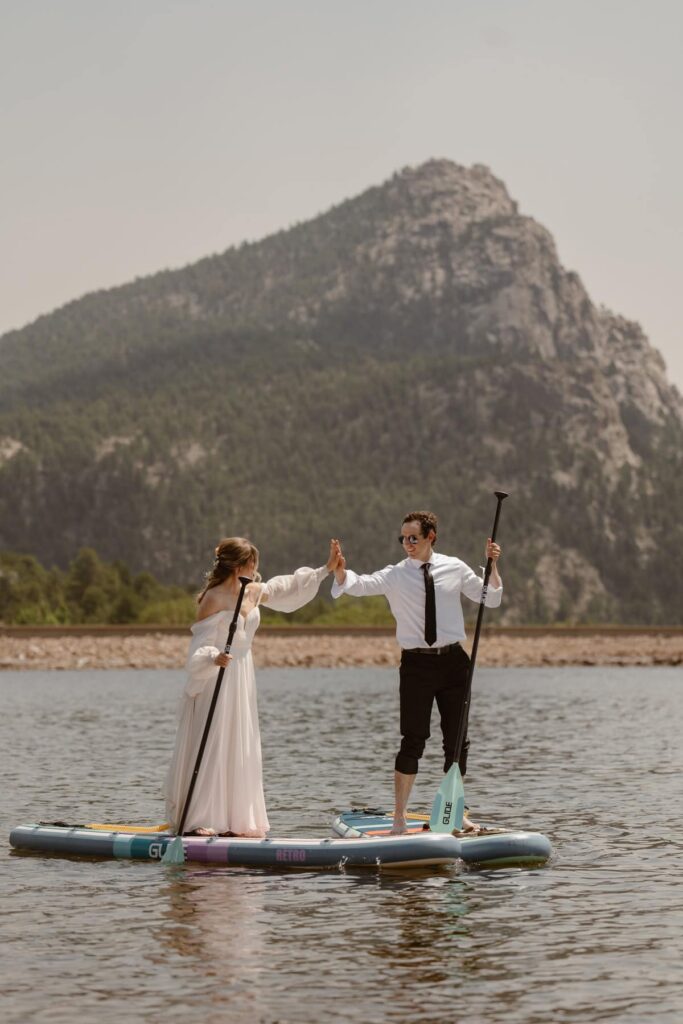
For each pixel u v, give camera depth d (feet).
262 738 98.17
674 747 89.76
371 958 31.50
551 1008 27.55
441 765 78.38
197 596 47.50
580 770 73.97
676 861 44.27
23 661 260.42
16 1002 27.94
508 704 148.05
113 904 37.58
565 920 35.45
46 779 69.05
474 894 38.86
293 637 330.13
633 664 303.89
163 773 71.92
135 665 261.03
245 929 34.47
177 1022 26.55
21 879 41.42
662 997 28.30
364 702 150.30
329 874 42.11
